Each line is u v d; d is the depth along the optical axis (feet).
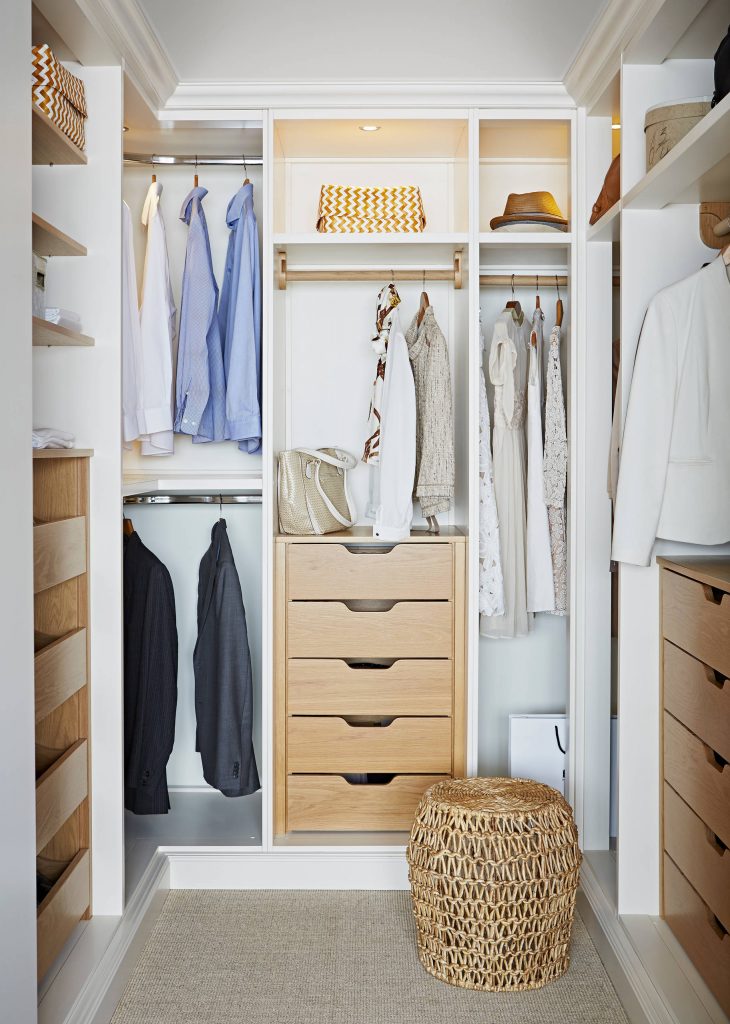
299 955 7.62
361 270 9.70
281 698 9.05
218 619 9.18
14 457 4.96
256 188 10.29
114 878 7.49
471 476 8.86
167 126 8.91
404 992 7.07
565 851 7.16
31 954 5.15
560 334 9.63
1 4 4.76
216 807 10.00
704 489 7.04
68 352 7.43
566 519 9.39
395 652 9.04
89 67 7.41
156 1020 6.68
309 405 10.39
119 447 7.46
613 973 7.16
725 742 6.00
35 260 6.57
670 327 7.02
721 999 6.05
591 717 8.93
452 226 10.25
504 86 8.52
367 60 8.02
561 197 10.31
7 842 4.81
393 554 9.00
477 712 9.12
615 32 7.18
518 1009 6.84
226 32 7.46
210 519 10.55
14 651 4.93
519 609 9.47
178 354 9.20
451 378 9.72
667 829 7.32
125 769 9.27
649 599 7.50
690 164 6.17
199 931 8.02
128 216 8.59
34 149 6.94
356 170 10.25
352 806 9.09
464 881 6.98
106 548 7.48
